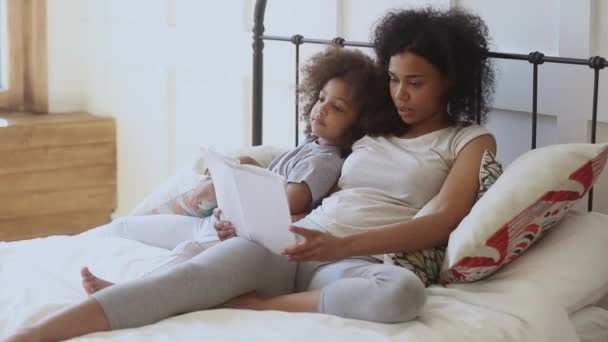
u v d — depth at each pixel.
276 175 1.65
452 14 1.99
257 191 1.70
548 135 2.08
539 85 2.05
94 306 1.55
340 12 2.59
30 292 1.75
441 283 1.77
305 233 1.69
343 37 2.59
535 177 1.67
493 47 2.15
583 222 1.77
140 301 1.58
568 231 1.75
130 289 1.59
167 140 3.46
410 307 1.54
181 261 1.85
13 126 3.57
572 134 2.00
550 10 2.02
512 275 1.68
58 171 3.72
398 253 1.79
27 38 3.90
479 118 2.03
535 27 2.06
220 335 1.47
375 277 1.61
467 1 2.22
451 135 1.94
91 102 4.02
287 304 1.68
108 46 3.81
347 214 1.89
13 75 3.92
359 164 1.99
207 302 1.66
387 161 1.96
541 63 1.96
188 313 1.62
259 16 2.62
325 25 2.64
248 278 1.72
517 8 2.09
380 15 2.44
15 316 1.63
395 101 1.98
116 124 3.82
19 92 3.93
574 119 1.99
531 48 2.07
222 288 1.68
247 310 1.62
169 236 2.18
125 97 3.73
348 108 2.07
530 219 1.66
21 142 3.60
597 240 1.73
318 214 1.94
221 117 3.13
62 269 1.91
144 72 3.56
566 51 1.99
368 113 2.06
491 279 1.70
